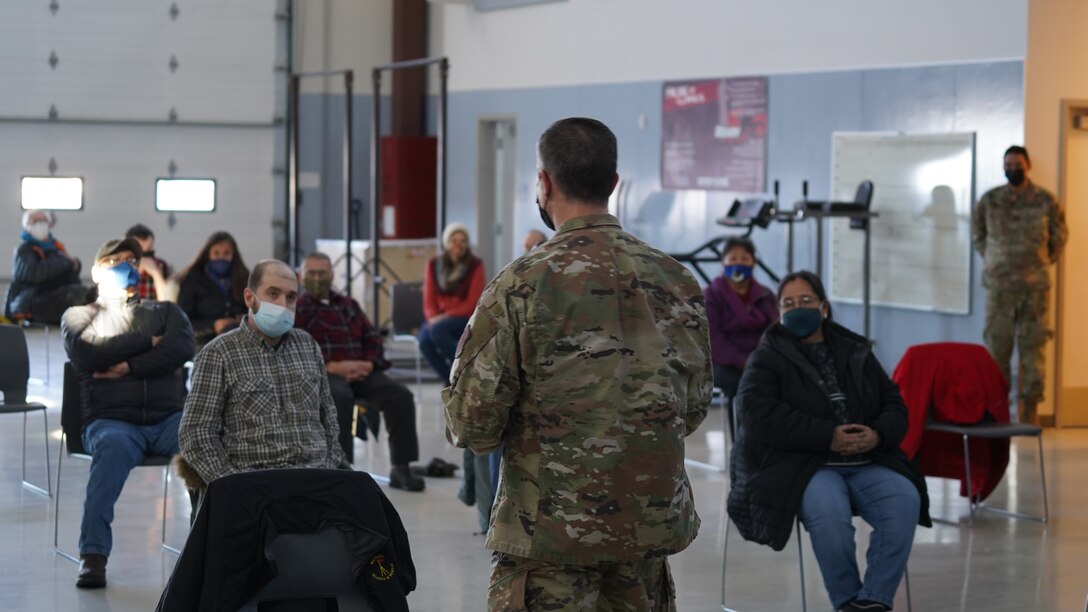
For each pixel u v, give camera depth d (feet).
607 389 9.36
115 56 51.47
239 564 11.69
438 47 53.62
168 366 19.48
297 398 16.55
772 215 33.14
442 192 37.32
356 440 29.45
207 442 15.98
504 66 48.57
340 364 23.84
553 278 9.41
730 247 26.22
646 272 9.69
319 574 11.87
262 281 16.31
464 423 9.43
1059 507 23.47
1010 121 30.48
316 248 50.14
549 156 9.73
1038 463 27.27
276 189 53.42
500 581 9.65
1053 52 30.35
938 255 32.14
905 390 21.81
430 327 31.94
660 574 10.12
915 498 16.38
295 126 43.55
